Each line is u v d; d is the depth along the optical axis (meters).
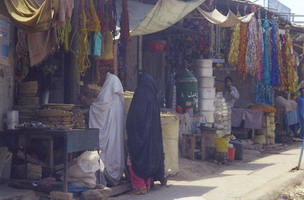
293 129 17.34
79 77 8.15
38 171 7.18
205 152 11.02
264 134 14.75
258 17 13.91
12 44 7.53
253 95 16.31
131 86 12.02
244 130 14.51
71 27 7.90
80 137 6.69
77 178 6.83
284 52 15.87
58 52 8.47
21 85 7.58
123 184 7.73
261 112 14.28
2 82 7.25
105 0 8.59
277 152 13.70
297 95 18.03
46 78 8.16
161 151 7.88
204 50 13.10
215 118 12.55
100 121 7.69
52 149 6.81
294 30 18.00
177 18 9.21
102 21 8.38
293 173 10.01
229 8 12.94
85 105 8.12
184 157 10.80
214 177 9.31
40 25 6.19
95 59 8.73
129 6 10.41
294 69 16.28
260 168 10.59
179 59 13.38
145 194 7.59
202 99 12.14
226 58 13.71
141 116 7.57
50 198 6.53
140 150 7.55
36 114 7.11
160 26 9.30
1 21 7.17
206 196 7.46
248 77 16.41
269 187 8.31
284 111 16.73
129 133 7.62
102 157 7.61
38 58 7.00
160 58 13.32
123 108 7.96
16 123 7.29
